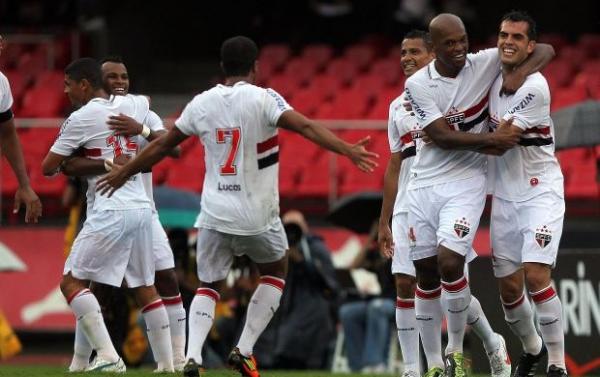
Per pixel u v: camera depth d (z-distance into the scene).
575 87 72.56
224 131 28.72
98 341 32.12
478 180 28.94
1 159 65.00
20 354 58.78
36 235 60.44
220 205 28.89
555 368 29.81
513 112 28.30
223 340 46.78
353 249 58.47
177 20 87.25
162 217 46.59
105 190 29.34
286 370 45.72
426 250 29.47
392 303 46.16
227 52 29.23
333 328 48.03
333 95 76.31
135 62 83.88
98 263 32.16
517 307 30.38
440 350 30.41
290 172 66.50
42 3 87.50
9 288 59.53
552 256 29.14
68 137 32.47
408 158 31.55
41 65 81.00
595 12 85.44
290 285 46.31
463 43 28.36
